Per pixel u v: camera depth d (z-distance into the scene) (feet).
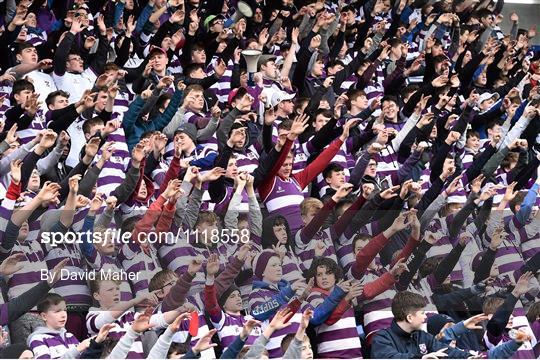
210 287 87.76
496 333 94.43
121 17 146.82
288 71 145.69
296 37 147.54
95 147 99.81
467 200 96.43
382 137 117.50
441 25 175.52
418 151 121.49
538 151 146.20
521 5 211.20
